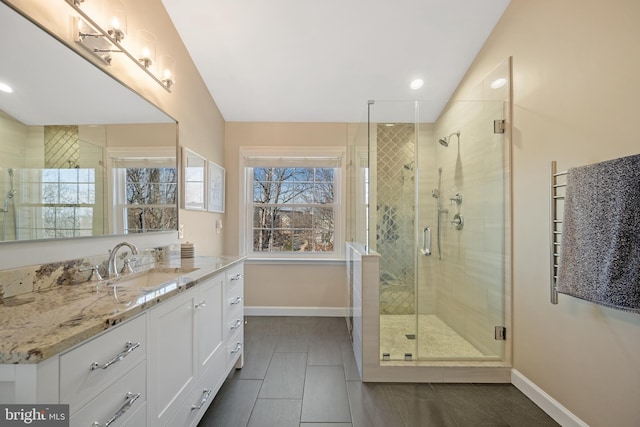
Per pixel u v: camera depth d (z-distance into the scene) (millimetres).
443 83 2879
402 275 2799
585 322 1497
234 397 1845
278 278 3467
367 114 2525
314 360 2352
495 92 2264
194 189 2607
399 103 2619
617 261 1194
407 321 2730
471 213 2418
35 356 663
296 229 3609
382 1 2125
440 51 2527
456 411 1740
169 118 2168
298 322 3221
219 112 3283
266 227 3605
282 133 3488
